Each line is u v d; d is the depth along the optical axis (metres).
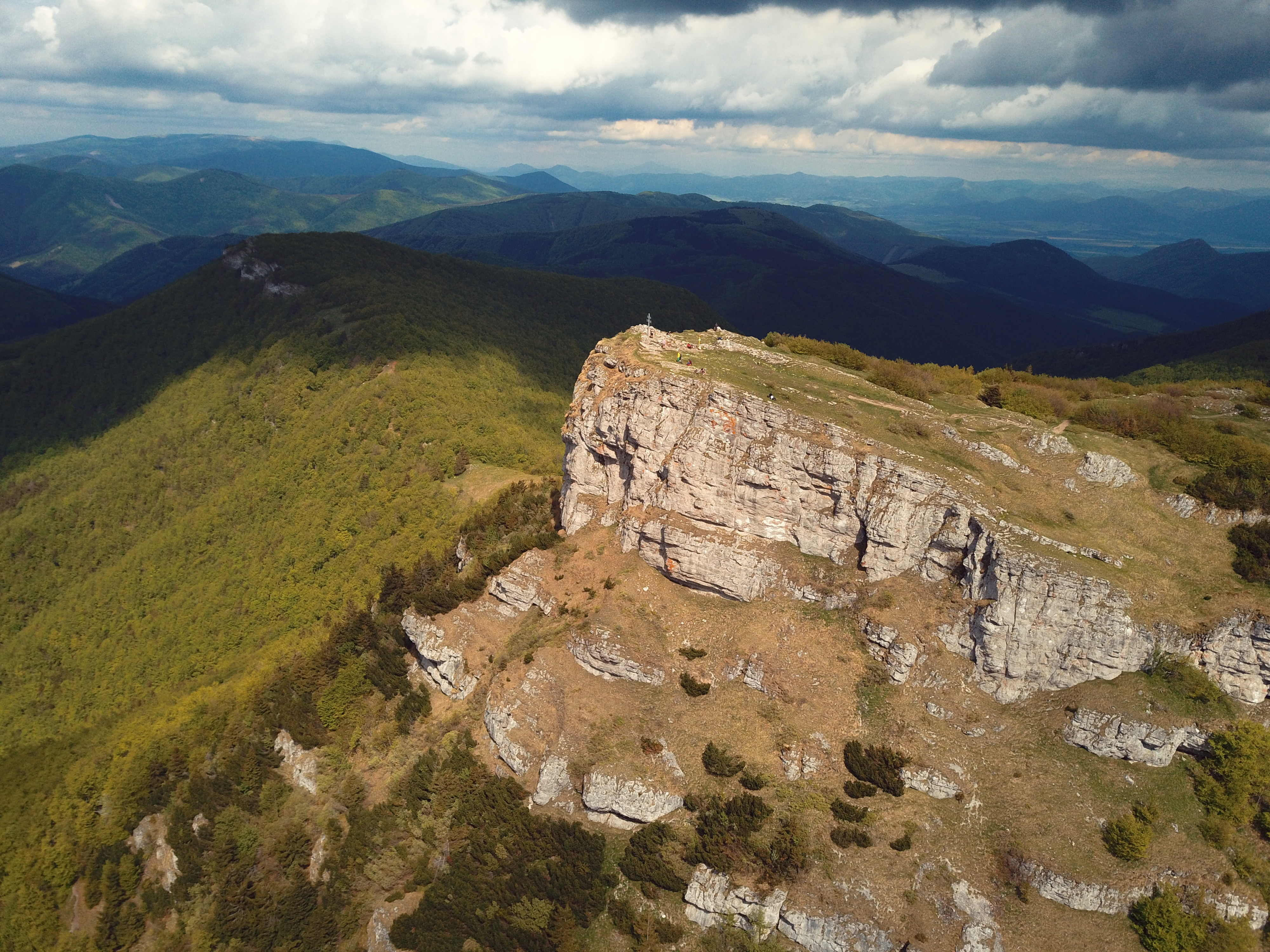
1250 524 71.38
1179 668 63.31
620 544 87.00
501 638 86.69
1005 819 61.78
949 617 70.56
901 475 74.50
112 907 88.69
